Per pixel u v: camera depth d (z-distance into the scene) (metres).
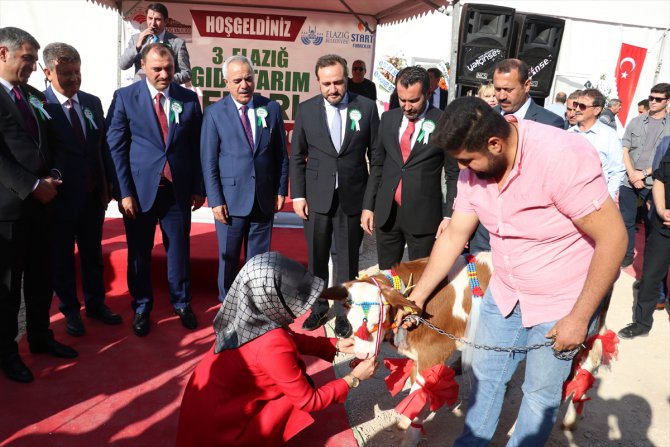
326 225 4.27
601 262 2.18
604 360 3.33
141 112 3.96
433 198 4.00
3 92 3.25
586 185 2.15
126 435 3.12
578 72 11.46
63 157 3.80
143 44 5.86
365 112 4.17
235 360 2.58
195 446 2.66
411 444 3.09
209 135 4.12
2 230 3.29
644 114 6.62
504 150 2.25
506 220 2.42
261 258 2.52
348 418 3.43
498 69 3.83
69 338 4.14
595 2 11.13
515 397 3.82
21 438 3.04
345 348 2.80
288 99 7.78
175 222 4.23
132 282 4.24
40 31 9.77
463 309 3.09
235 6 7.38
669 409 3.82
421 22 10.91
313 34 7.62
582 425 3.57
